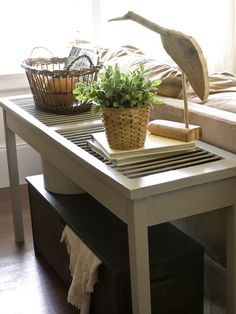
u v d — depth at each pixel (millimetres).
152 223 1341
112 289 1590
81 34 3262
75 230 1833
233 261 1516
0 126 3209
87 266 1708
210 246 1732
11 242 2561
